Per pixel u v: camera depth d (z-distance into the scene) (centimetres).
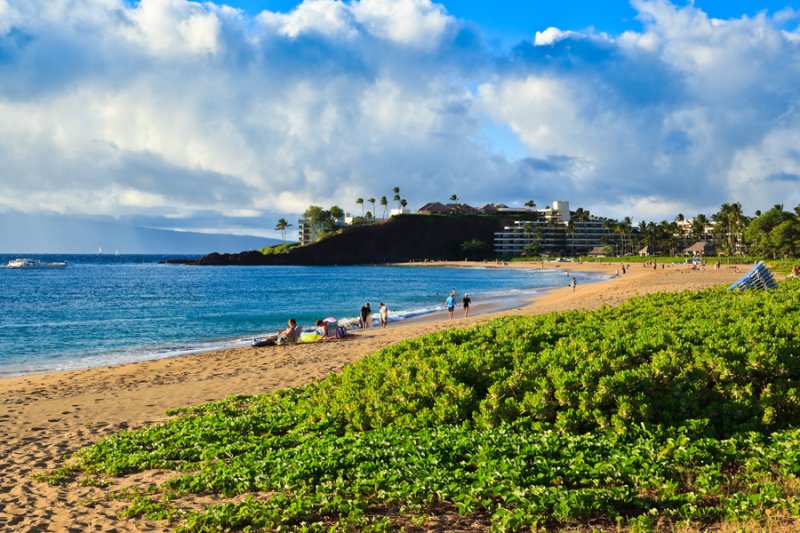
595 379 1002
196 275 13750
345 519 669
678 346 1089
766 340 1113
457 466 812
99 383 1991
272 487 819
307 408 1260
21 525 735
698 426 876
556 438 860
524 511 650
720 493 681
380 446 930
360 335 3070
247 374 2048
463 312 4641
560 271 15450
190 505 781
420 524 654
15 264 18175
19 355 2894
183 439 1138
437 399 1065
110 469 970
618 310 1992
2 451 1161
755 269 2691
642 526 602
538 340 1392
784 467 725
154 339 3444
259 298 6738
